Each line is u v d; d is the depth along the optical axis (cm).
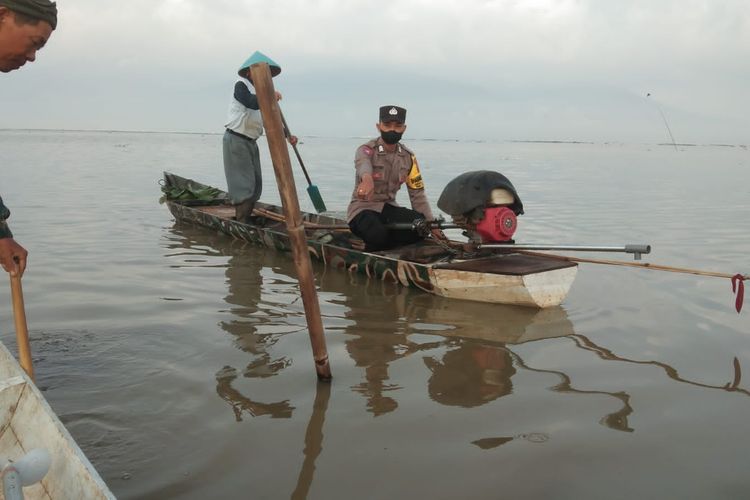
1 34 232
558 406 336
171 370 376
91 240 784
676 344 432
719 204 1238
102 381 358
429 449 291
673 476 269
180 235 840
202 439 298
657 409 332
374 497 255
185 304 513
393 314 500
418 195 648
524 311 509
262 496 255
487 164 2875
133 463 276
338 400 342
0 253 272
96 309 491
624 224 959
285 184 349
